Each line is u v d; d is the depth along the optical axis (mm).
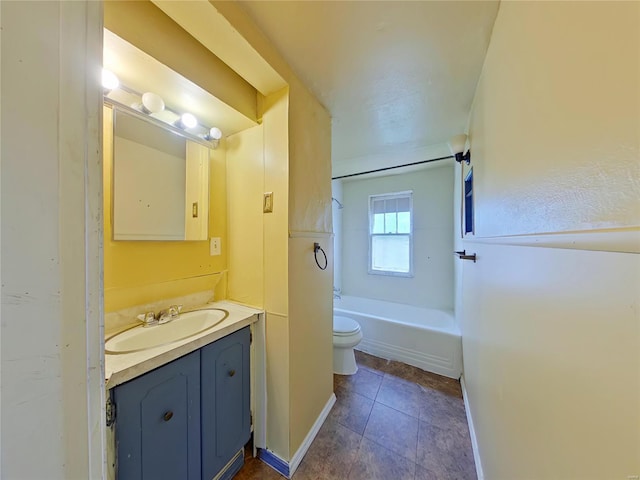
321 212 1598
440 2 888
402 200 3232
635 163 317
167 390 884
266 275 1322
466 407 1666
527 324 670
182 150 1302
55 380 322
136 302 1121
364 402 1758
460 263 2158
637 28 318
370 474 1221
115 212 1049
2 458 280
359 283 3504
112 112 1042
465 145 1848
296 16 939
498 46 945
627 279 332
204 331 1057
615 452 350
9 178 281
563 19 508
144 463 814
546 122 574
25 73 292
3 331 280
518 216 738
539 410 596
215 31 886
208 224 1417
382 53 1144
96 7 370
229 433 1155
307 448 1365
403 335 2330
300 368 1348
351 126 1918
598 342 391
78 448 347
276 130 1272
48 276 313
